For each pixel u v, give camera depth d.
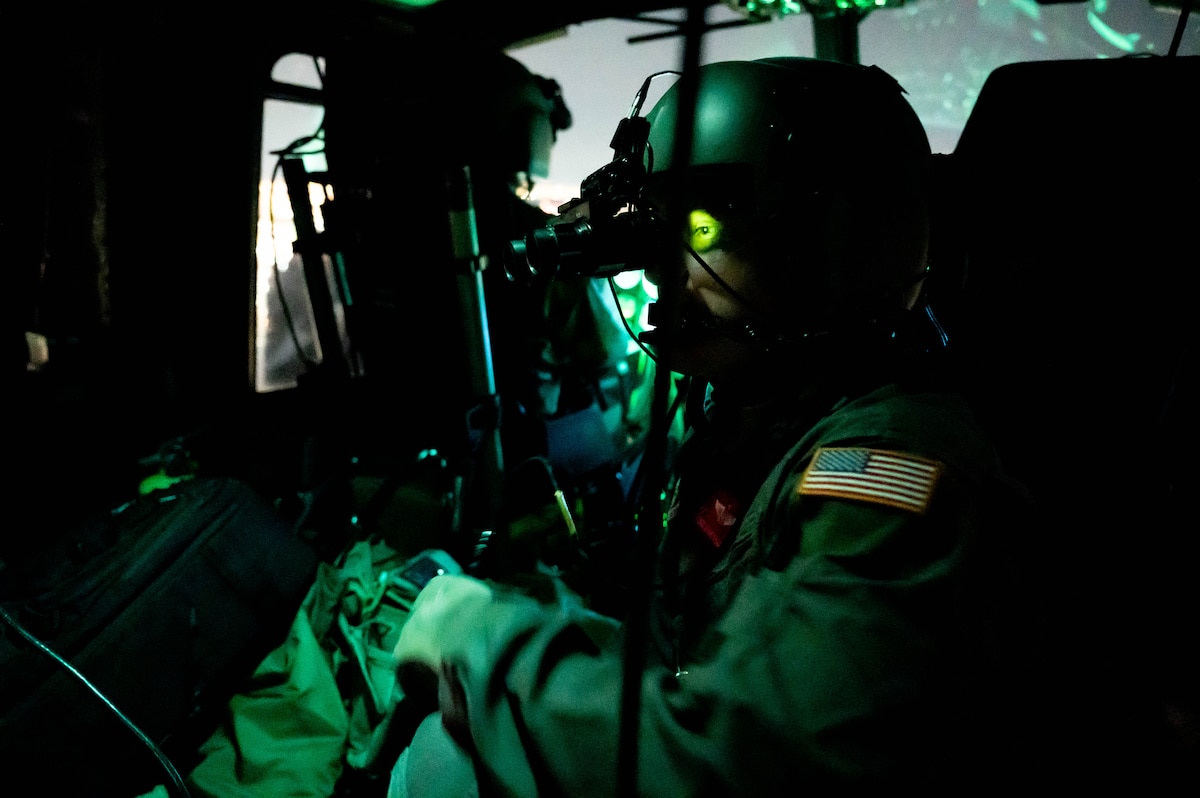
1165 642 0.89
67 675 1.48
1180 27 1.05
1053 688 0.75
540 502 2.68
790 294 0.75
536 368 2.69
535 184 3.07
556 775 0.59
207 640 1.81
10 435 2.34
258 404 3.13
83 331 2.55
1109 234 1.05
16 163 2.25
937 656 0.52
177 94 2.71
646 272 0.83
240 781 1.67
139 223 2.68
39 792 1.37
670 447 1.34
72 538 1.81
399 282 2.91
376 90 2.89
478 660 0.67
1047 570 0.70
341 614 2.11
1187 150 1.02
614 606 1.09
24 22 2.17
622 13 3.01
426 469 2.80
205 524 2.00
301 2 2.74
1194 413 0.98
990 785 0.60
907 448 0.61
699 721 0.54
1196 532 0.95
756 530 0.66
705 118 0.76
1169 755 0.80
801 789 0.49
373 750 1.07
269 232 3.36
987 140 1.13
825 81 0.77
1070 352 1.06
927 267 0.84
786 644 0.54
